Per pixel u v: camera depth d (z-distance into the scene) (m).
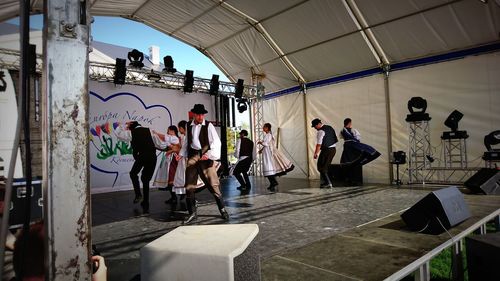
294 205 4.18
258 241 2.62
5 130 5.64
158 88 7.73
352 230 2.59
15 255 1.20
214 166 3.53
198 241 1.24
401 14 5.36
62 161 0.84
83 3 0.89
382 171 6.35
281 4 5.96
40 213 1.46
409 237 2.24
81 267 0.87
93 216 4.21
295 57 7.29
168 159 4.90
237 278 1.12
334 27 6.11
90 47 0.90
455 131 5.08
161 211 4.37
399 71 6.13
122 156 7.21
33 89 5.55
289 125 8.21
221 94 8.30
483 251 1.67
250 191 5.84
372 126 6.52
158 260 1.21
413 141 5.88
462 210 2.43
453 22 5.10
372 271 1.69
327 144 5.64
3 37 5.74
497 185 3.93
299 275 1.71
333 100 7.20
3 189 1.40
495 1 4.23
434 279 2.11
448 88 5.52
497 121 5.02
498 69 5.00
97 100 6.90
